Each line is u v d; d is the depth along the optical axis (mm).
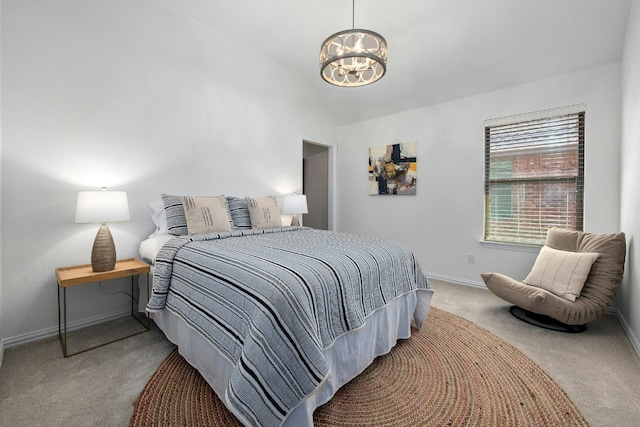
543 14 2439
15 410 1361
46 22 2098
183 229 2467
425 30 2936
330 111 4543
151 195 2686
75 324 2256
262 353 1111
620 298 2434
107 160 2412
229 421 1290
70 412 1355
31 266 2064
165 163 2773
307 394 1138
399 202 4039
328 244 1964
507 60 2881
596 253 2264
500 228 3258
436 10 2672
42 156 2098
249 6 2693
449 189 3570
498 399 1450
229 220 2715
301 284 1255
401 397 1467
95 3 2322
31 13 2033
